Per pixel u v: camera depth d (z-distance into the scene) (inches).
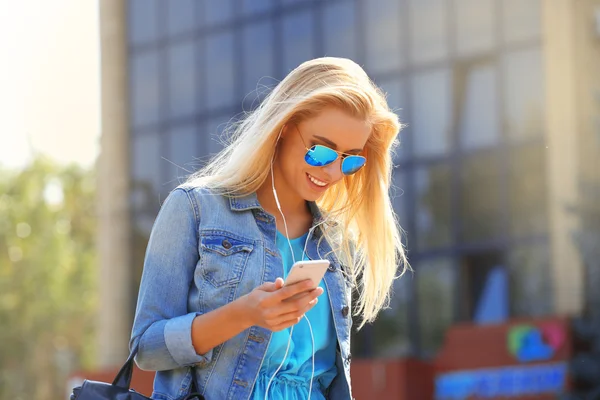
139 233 1013.8
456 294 812.0
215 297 121.6
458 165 818.2
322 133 125.1
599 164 748.6
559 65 768.9
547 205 769.6
